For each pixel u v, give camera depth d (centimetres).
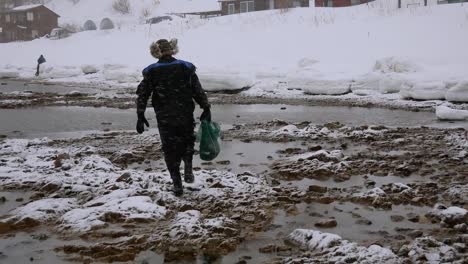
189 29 4006
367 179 751
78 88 2658
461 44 2414
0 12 7769
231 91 2238
